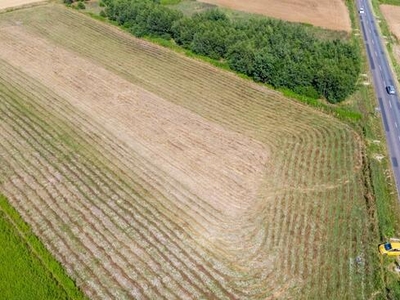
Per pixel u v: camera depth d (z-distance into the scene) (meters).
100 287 39.66
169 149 57.16
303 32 82.06
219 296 39.53
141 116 63.47
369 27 101.19
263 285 40.66
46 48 81.75
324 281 41.06
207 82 73.56
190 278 40.97
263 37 78.56
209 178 52.75
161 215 47.38
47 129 59.66
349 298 39.59
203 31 82.25
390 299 39.47
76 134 59.06
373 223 47.12
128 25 91.38
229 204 49.25
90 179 51.59
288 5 108.56
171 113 64.50
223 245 44.41
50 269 40.66
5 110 63.19
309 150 58.34
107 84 71.06
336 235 45.78
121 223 46.12
